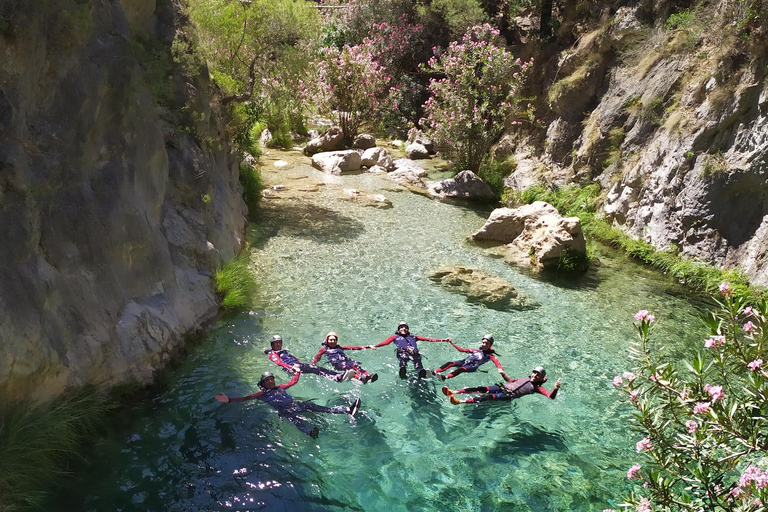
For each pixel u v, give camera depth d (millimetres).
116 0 7492
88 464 5266
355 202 14922
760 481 3270
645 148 13945
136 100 7223
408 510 5145
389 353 7820
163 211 8406
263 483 5285
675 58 13945
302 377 7074
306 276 10172
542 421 6641
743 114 11555
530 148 17750
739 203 11258
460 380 7348
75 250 5980
